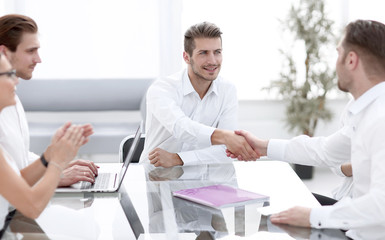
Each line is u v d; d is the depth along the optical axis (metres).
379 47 1.76
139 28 5.62
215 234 1.66
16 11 5.45
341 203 1.74
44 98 5.36
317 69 5.24
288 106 5.20
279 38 5.67
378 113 1.73
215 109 3.05
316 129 5.61
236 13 5.64
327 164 2.29
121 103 5.46
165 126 2.84
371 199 1.64
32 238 1.65
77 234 1.68
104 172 2.49
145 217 1.83
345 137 2.17
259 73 5.75
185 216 1.84
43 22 5.50
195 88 2.99
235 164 2.66
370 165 1.79
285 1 5.63
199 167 2.59
